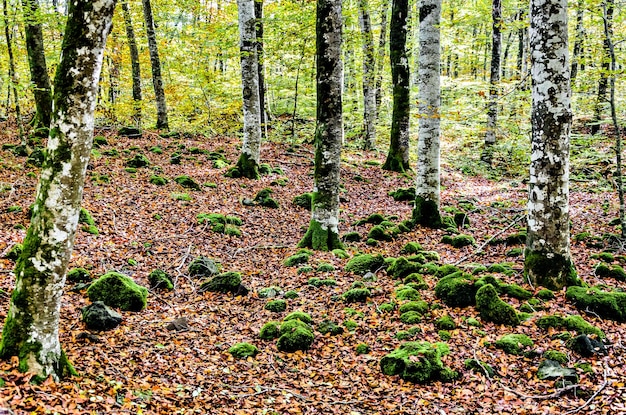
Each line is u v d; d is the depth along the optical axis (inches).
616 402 203.3
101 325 258.5
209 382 228.1
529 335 263.4
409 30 949.2
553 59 287.7
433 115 446.6
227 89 962.1
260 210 531.2
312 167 745.6
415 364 234.8
